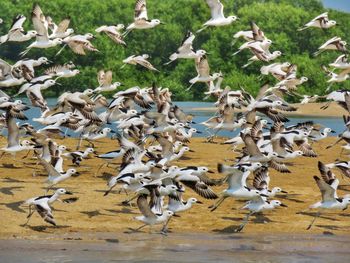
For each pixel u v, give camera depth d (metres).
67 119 37.41
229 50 96.12
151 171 30.03
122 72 89.62
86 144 43.28
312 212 31.77
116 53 91.12
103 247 27.20
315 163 40.47
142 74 91.31
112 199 31.77
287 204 32.56
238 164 31.62
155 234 28.83
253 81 90.31
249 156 32.19
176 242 28.08
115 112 39.94
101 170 36.28
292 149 36.03
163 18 100.12
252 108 36.22
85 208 30.66
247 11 102.56
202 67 40.56
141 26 39.19
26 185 32.84
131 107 41.81
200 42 99.25
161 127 35.84
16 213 29.69
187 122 43.91
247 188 28.89
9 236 27.94
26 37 38.09
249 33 39.81
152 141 42.44
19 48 88.12
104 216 30.08
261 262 26.30
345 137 39.03
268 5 105.00
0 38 38.22
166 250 27.17
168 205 28.78
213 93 45.22
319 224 30.56
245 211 31.47
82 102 36.38
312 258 26.91
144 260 26.03
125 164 30.61
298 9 104.44
